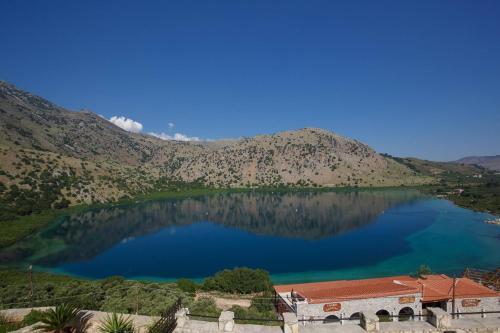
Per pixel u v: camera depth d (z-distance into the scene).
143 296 46.59
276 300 54.38
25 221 165.25
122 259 118.31
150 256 122.25
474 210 194.88
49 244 138.62
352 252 117.25
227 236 156.88
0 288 61.06
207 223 189.88
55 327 21.06
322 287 56.00
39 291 55.81
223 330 19.06
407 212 197.62
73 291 54.19
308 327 19.38
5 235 139.38
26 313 25.66
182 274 99.81
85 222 184.88
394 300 44.16
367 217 187.62
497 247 114.12
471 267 93.88
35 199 197.75
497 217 171.25
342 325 19.50
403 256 108.38
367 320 18.73
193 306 41.62
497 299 45.44
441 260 101.69
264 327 19.41
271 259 113.19
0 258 117.12
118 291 52.56
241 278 69.06
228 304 58.34
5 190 193.12
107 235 159.00
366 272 94.06
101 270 105.00
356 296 43.69
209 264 110.44
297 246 131.75
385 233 145.88
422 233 140.62
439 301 44.91
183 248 134.62
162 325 19.05
